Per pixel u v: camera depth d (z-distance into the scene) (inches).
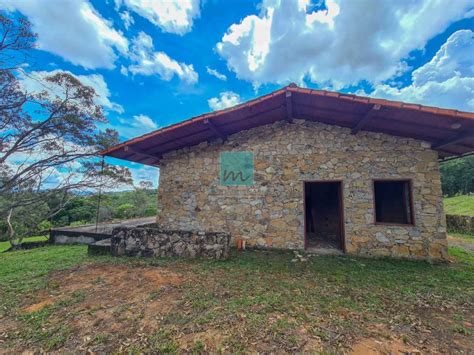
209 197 241.9
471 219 385.1
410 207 192.1
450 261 177.0
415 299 114.3
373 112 162.2
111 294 123.0
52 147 409.1
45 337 86.9
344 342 80.2
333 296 117.1
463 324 92.5
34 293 126.1
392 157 196.5
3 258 213.3
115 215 694.5
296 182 218.2
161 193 259.1
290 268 161.8
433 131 171.9
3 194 422.6
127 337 85.9
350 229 199.8
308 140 219.0
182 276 147.4
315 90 164.7
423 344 79.7
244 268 161.2
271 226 220.4
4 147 368.2
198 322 93.7
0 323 97.3
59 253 227.6
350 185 204.2
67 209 657.6
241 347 78.0
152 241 197.3
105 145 460.8
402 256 185.9
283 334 84.4
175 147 252.1
